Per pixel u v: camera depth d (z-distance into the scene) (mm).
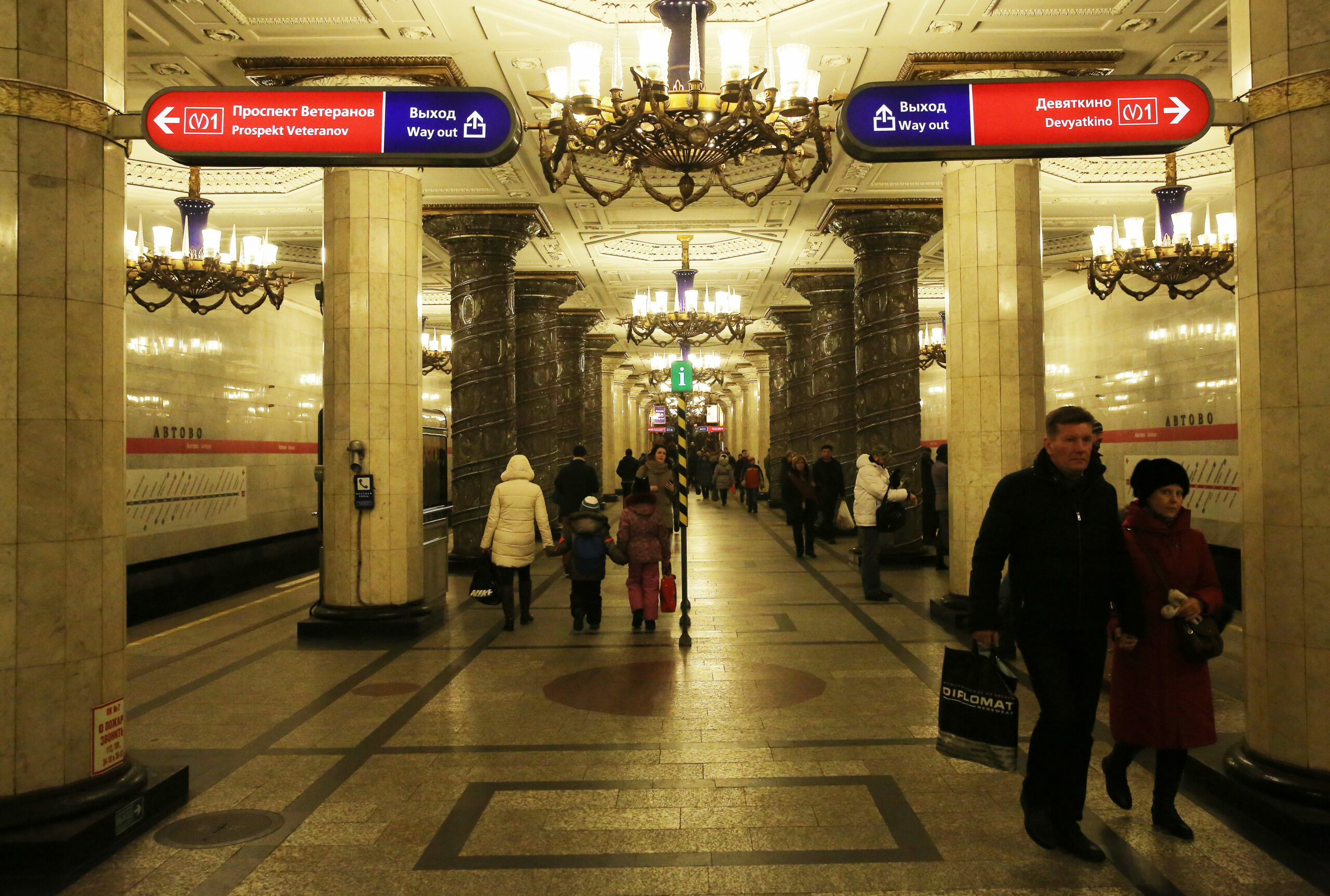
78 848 3705
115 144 4242
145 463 11984
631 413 47719
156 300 12383
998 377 8500
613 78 6961
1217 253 9727
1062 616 3588
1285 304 4051
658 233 15164
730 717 5730
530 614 9117
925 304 22250
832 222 13820
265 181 10844
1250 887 3402
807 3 7039
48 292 3934
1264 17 4133
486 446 13508
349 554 8500
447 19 7270
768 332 28797
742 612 9516
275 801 4410
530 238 14102
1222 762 4383
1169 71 8391
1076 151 4207
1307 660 3973
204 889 3508
